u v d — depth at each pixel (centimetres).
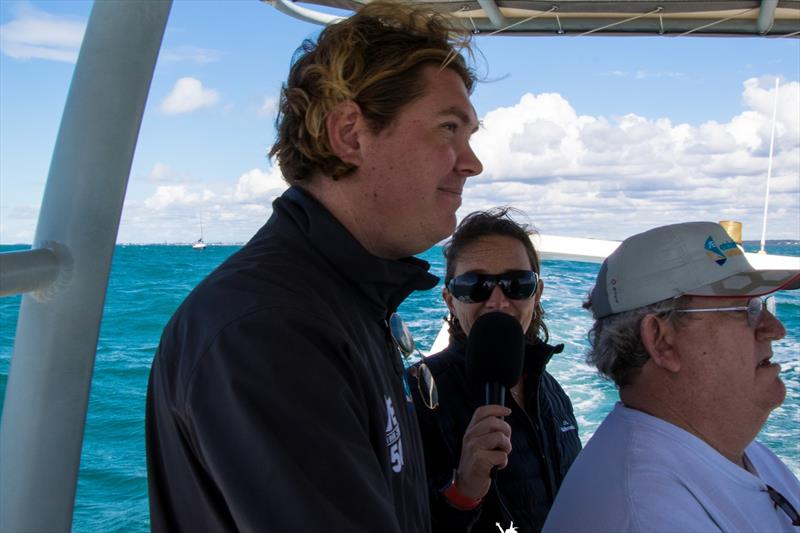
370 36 124
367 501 96
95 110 96
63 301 94
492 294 245
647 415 159
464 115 129
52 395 95
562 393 266
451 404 227
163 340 109
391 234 129
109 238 98
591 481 154
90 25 97
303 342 100
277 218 124
